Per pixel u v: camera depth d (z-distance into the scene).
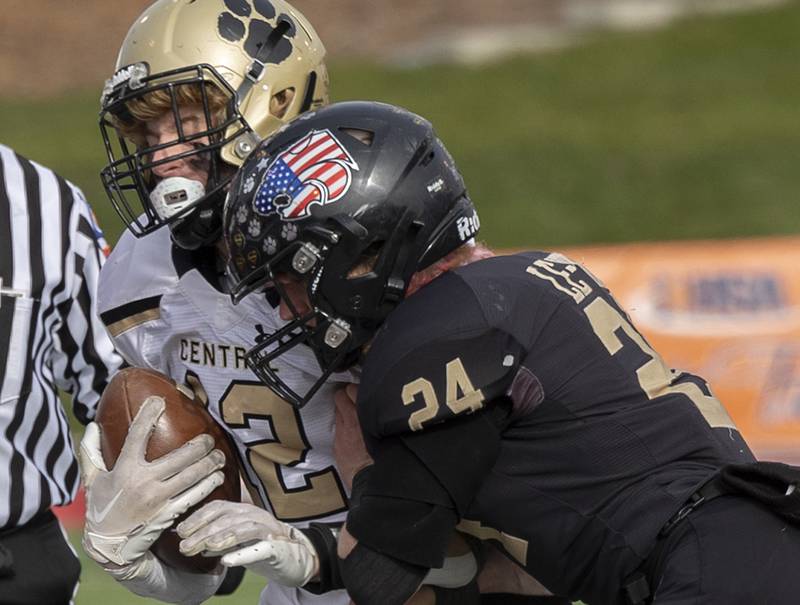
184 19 10.53
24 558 11.43
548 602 10.73
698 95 49.69
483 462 8.75
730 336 26.73
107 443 10.07
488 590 10.66
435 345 8.70
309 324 9.39
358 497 9.30
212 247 10.52
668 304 27.48
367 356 8.95
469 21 59.59
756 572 8.23
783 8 57.44
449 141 45.78
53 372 12.35
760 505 8.46
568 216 40.50
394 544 8.77
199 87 10.31
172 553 10.21
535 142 44.78
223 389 10.53
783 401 25.86
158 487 9.71
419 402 8.59
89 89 55.50
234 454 10.69
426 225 9.22
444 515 8.72
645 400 9.03
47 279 11.70
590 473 8.81
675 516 8.61
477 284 9.04
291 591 11.10
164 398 10.12
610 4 59.59
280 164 9.16
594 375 8.97
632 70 52.62
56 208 11.92
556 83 51.94
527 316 8.98
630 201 40.78
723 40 54.84
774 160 42.38
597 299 9.38
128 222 10.63
